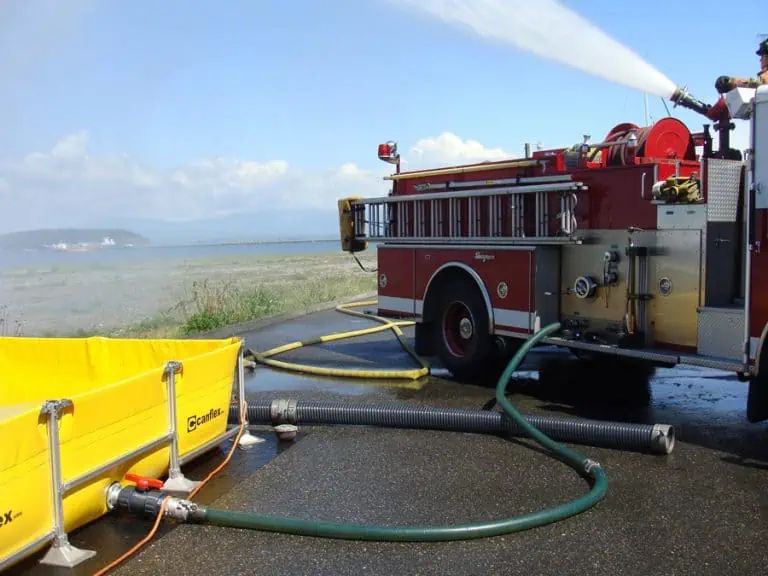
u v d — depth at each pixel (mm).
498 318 6621
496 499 3980
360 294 15031
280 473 4438
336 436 5176
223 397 4719
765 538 3447
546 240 6090
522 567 3191
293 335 9828
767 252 4672
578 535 3500
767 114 4652
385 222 7988
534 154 6621
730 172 5219
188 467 4555
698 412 5730
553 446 4609
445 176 7246
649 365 7520
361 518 3754
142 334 10109
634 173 5602
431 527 3461
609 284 5844
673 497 3961
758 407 4801
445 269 7195
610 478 4262
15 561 3088
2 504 2969
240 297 12227
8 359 5352
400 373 7051
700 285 5184
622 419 5547
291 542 3484
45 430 3219
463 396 6332
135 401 3820
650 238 5523
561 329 6289
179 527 3688
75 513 3490
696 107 5801
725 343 5039
